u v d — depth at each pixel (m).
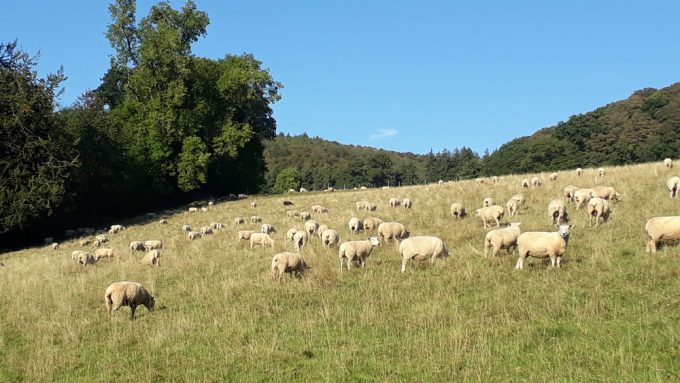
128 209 59.56
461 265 17.14
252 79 65.75
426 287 15.49
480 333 11.38
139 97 62.78
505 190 35.47
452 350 10.75
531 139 133.00
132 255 28.16
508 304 13.12
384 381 9.72
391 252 20.64
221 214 47.66
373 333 12.31
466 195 36.16
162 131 60.75
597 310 12.12
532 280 14.73
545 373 9.44
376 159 145.38
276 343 12.14
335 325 13.07
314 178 153.25
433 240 17.98
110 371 11.39
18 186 41.56
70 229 50.59
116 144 56.78
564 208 22.75
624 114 118.44
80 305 17.47
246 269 20.66
